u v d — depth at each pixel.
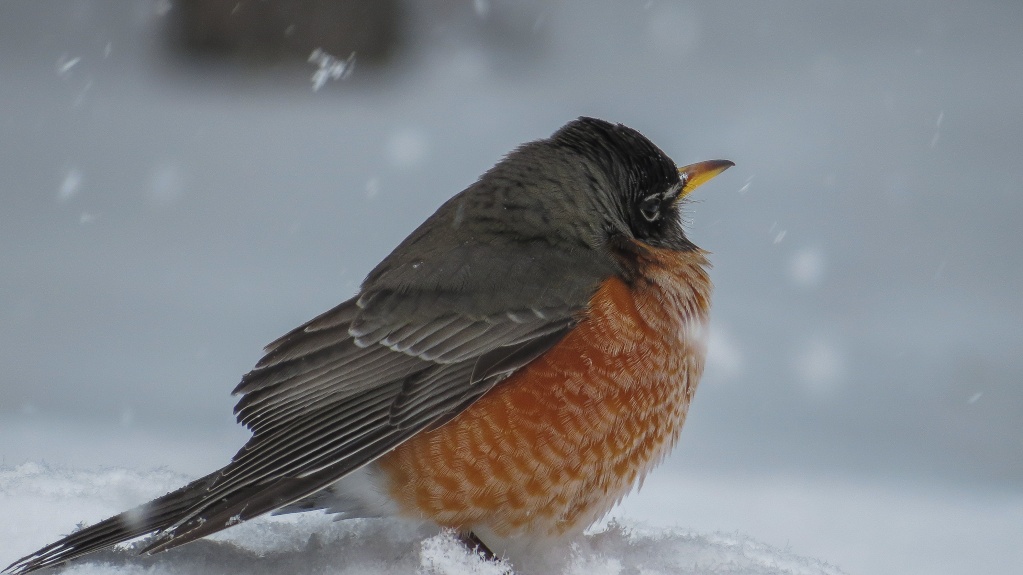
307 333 6.79
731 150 27.16
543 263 6.88
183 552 6.30
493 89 32.62
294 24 31.67
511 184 7.44
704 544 7.07
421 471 6.40
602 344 6.60
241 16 31.52
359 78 32.12
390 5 32.19
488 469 6.39
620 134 7.81
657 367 6.77
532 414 6.44
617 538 6.98
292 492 6.06
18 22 38.62
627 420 6.63
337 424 6.43
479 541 6.52
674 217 7.94
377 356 6.65
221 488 6.10
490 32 37.88
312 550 6.38
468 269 6.84
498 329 6.57
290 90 31.69
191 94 31.67
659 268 7.25
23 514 6.85
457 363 6.53
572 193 7.40
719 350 7.84
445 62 34.69
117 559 6.18
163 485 7.54
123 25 38.31
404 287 6.82
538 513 6.48
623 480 6.73
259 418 6.63
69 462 10.34
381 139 28.11
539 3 39.12
